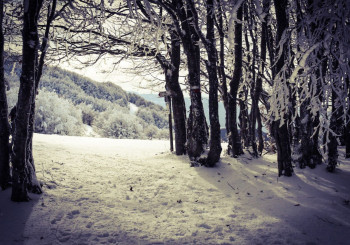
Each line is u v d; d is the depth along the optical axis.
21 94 3.95
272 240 3.27
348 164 7.42
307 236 3.32
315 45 3.53
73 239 3.23
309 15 4.05
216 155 7.34
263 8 5.35
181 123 9.74
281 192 5.19
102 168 7.10
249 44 10.88
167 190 5.58
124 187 5.63
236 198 5.08
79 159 7.85
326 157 7.64
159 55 9.87
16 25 6.27
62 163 6.97
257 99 9.03
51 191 4.76
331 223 3.64
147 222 3.89
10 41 7.04
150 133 64.75
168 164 8.09
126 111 81.19
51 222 3.60
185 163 8.18
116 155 9.51
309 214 3.97
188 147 8.44
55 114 42.00
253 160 8.11
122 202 4.70
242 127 10.28
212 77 7.16
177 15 7.35
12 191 4.09
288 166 6.04
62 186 5.15
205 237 3.42
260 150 10.11
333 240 3.19
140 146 13.70
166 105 11.20
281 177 6.07
